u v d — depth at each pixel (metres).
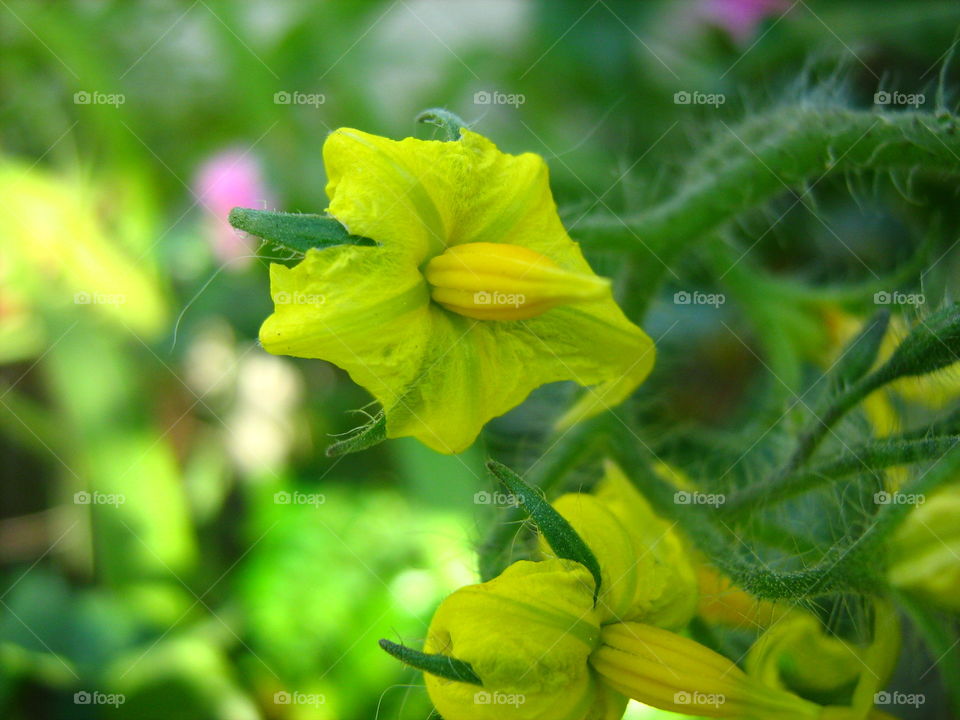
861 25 0.12
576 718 0.06
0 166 0.13
